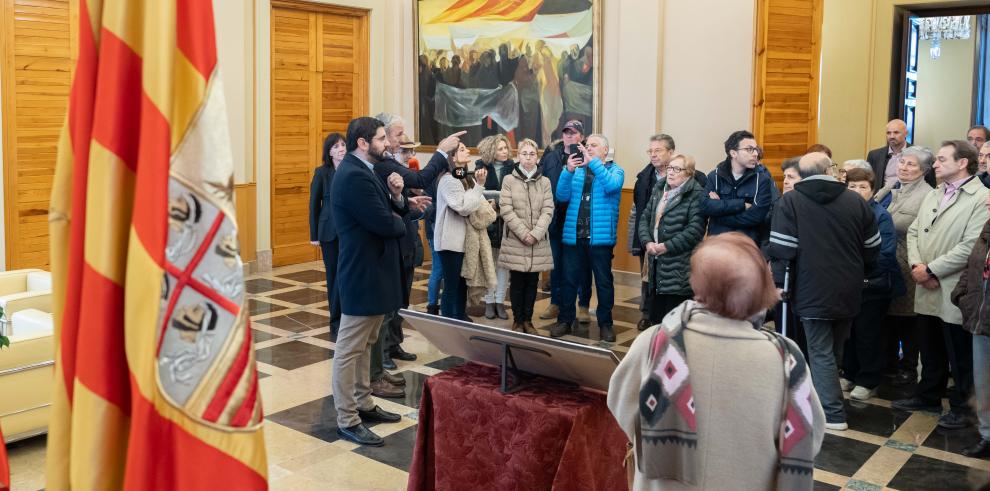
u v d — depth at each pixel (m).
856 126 8.40
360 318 4.36
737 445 1.97
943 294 4.71
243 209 9.45
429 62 10.40
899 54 8.36
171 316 1.33
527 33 9.54
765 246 5.73
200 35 1.37
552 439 2.85
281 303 8.06
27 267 7.70
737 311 2.02
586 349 2.72
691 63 8.42
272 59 9.75
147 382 1.32
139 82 1.37
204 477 1.35
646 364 2.08
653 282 5.83
